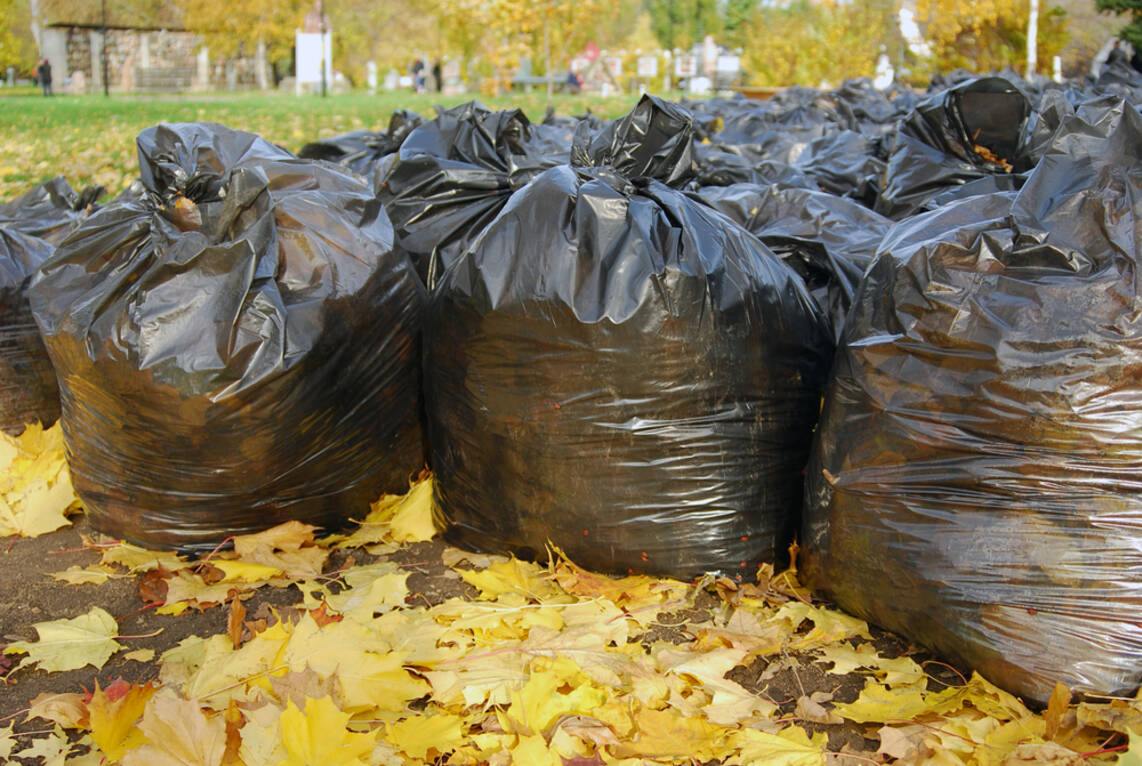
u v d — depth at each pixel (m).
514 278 2.43
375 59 34.12
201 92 28.73
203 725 1.82
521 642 2.25
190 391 2.41
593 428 2.41
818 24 27.22
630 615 2.37
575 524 2.52
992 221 2.17
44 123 12.66
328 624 2.21
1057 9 21.83
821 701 2.10
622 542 2.50
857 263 3.06
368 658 2.06
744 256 2.56
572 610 2.37
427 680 2.15
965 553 2.08
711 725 1.99
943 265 2.15
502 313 2.42
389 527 2.89
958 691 2.08
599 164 2.82
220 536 2.71
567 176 2.55
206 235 2.58
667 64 29.14
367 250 2.81
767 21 29.83
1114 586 1.96
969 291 2.10
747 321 2.47
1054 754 1.80
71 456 2.84
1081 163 2.13
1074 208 2.08
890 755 1.91
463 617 2.32
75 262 2.71
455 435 2.68
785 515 2.65
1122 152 2.12
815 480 2.45
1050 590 1.99
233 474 2.60
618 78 28.39
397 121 4.77
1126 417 1.95
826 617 2.38
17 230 3.70
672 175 2.90
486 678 2.09
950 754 1.87
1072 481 1.98
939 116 3.40
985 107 3.32
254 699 2.00
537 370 2.42
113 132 11.84
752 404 2.52
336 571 2.66
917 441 2.14
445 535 2.86
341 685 2.01
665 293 2.35
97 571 2.65
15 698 2.13
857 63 24.92
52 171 8.84
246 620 2.43
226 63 34.31
